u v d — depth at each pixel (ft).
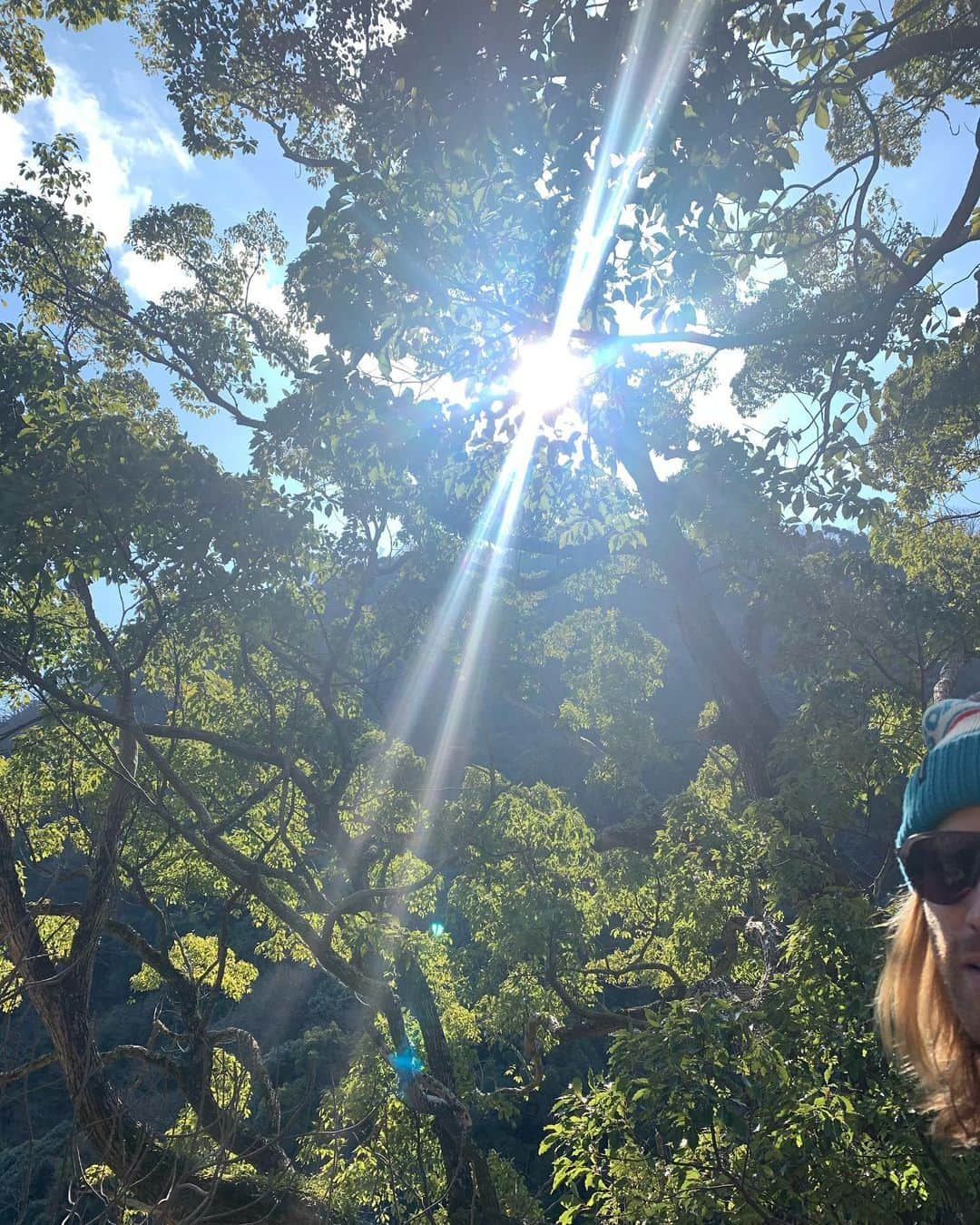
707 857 39.27
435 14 27.14
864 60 31.30
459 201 30.42
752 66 27.71
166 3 43.32
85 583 41.73
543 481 46.75
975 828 4.64
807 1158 20.53
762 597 37.86
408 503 43.32
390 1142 43.27
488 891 45.93
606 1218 24.72
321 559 43.83
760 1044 22.85
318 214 30.35
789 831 30.94
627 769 52.85
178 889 54.44
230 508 36.73
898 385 46.44
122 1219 26.00
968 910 4.62
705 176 27.14
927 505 55.93
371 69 41.60
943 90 37.60
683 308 32.81
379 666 45.52
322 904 37.58
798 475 37.09
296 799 51.34
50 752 49.39
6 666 40.06
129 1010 87.20
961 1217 19.95
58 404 39.73
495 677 45.85
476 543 44.70
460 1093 48.98
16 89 51.13
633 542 50.39
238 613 38.86
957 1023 5.54
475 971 51.96
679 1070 21.91
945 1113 5.71
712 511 37.37
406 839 44.83
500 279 31.73
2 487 33.65
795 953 26.55
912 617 32.37
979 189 31.89
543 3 27.20
